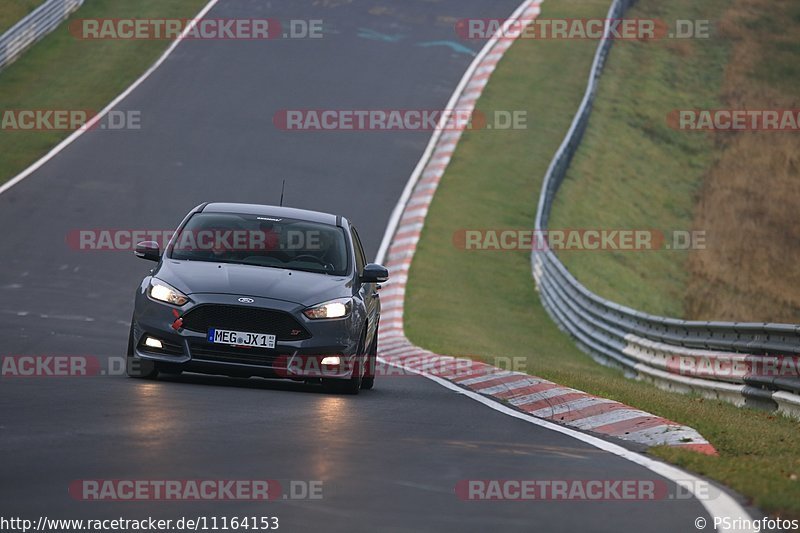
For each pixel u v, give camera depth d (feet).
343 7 501.97
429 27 495.82
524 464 79.15
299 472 69.31
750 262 359.87
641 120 464.24
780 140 461.78
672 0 603.67
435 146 387.14
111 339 174.60
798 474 79.82
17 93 383.45
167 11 474.08
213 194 319.27
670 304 324.19
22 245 261.24
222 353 117.50
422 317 264.52
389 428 93.81
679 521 62.69
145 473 65.82
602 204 380.99
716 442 99.86
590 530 58.90
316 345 118.73
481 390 141.38
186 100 390.83
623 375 212.64
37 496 58.39
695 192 417.69
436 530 56.54
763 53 550.77
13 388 103.86
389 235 315.78
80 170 322.96
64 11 456.04
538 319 281.33
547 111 436.35
